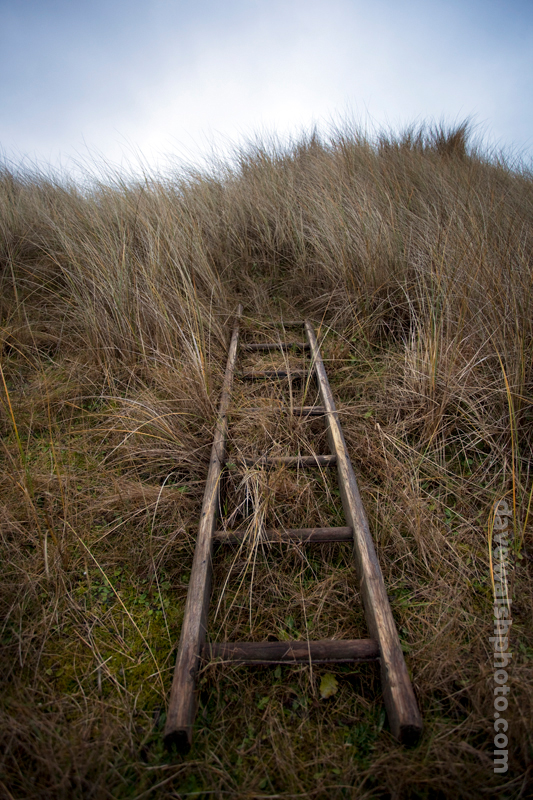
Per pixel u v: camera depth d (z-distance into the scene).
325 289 4.42
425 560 2.04
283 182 5.58
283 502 2.33
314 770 1.41
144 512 2.31
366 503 2.35
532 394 2.64
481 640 1.74
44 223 4.83
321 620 1.86
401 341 3.67
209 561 1.92
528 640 1.74
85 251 4.00
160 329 3.48
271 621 1.86
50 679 1.64
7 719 1.47
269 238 5.03
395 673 1.50
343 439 2.58
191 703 1.47
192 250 4.32
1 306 3.99
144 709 1.57
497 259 3.28
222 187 5.77
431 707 1.55
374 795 1.33
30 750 1.39
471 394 2.75
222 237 5.18
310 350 3.66
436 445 2.66
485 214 4.03
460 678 1.62
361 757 1.43
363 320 3.78
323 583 1.98
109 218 4.48
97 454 2.71
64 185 5.91
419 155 6.12
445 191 4.75
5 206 4.85
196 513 2.30
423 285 3.59
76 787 1.33
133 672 1.68
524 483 2.39
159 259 3.88
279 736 1.50
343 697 1.60
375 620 1.66
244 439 2.69
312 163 5.88
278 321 4.23
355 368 3.45
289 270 4.94
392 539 2.17
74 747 1.42
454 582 1.98
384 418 2.92
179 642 1.67
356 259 4.11
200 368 2.94
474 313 3.14
